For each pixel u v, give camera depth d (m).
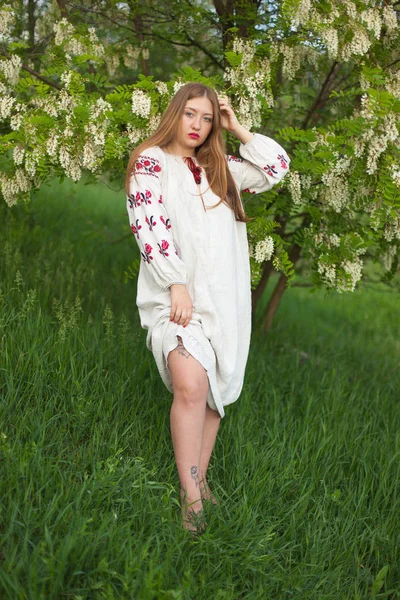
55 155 3.29
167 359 2.37
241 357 2.59
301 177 3.54
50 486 2.34
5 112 3.36
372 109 3.17
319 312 7.64
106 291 5.03
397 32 3.81
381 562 2.57
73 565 1.99
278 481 2.83
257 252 3.38
